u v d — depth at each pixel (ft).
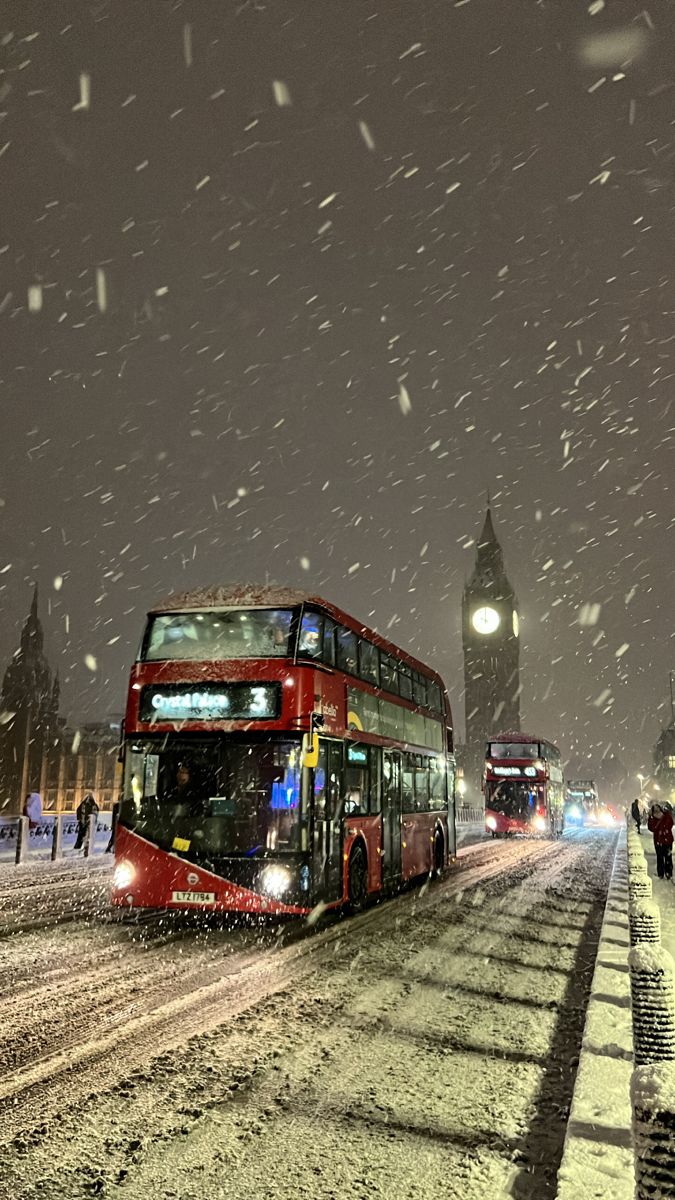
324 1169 14.87
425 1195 14.02
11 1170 14.61
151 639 43.37
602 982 28.19
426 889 62.18
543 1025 25.36
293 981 30.42
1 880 64.39
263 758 40.63
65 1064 20.43
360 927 43.70
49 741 324.19
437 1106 18.26
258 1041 22.63
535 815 128.88
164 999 27.30
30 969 31.94
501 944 39.45
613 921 43.14
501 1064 21.39
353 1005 26.99
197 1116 17.19
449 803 75.92
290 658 41.63
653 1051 14.47
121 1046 21.99
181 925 43.78
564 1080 20.30
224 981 30.25
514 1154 15.85
